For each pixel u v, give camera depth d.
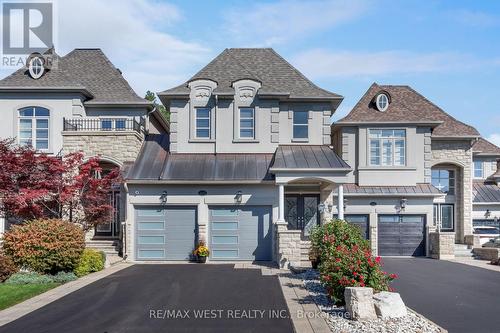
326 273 13.75
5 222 26.05
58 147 27.11
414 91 34.19
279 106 27.97
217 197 25.03
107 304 13.93
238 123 27.44
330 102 28.09
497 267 23.91
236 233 25.14
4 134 27.25
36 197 19.92
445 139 32.25
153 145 28.34
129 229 24.97
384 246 29.39
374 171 29.92
